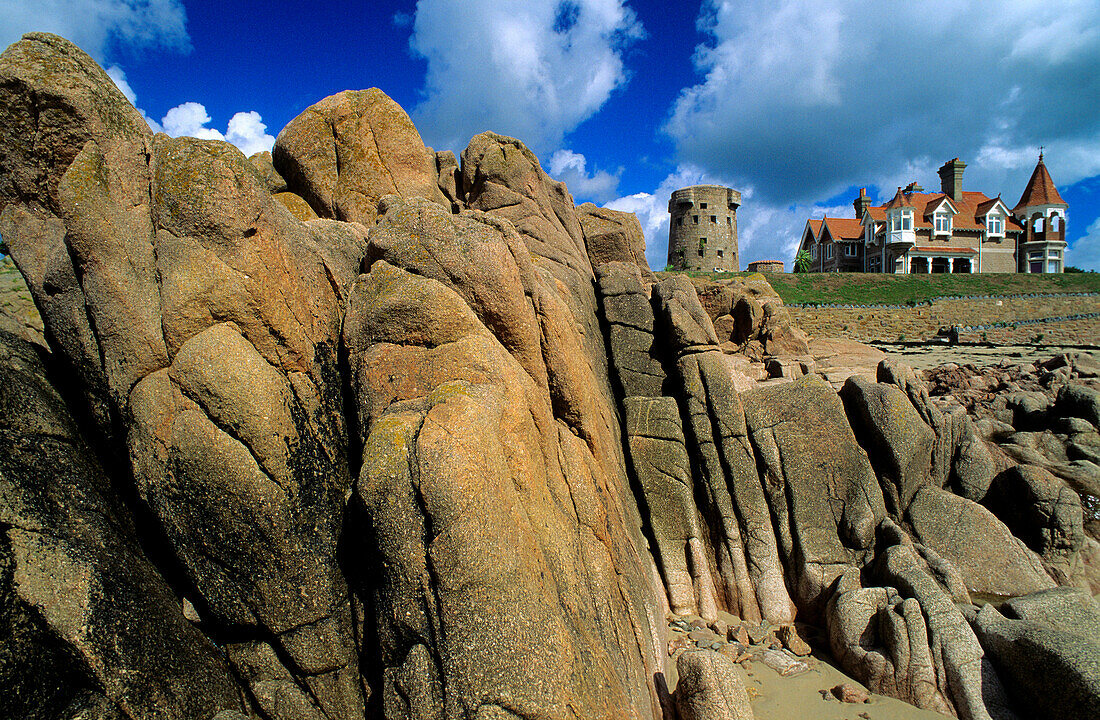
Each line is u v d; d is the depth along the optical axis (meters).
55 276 7.75
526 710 6.04
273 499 7.31
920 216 83.25
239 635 7.72
